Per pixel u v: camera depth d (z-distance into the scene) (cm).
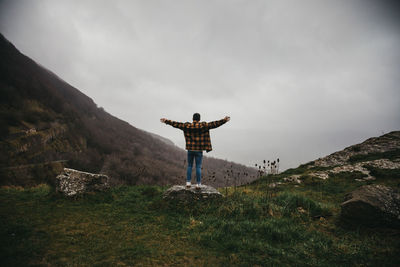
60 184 581
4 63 9706
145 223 454
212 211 535
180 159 12725
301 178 1372
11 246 308
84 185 593
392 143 1759
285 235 409
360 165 1448
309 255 343
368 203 430
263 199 620
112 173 5647
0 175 4122
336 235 427
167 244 361
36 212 464
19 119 6881
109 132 11300
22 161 5094
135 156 8581
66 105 10600
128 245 349
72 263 279
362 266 308
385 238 391
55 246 325
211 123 542
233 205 548
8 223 388
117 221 455
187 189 577
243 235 409
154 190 700
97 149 8256
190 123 561
